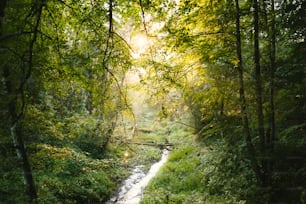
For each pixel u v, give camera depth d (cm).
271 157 1066
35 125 1045
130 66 859
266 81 1182
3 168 1148
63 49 882
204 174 1589
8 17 688
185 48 1109
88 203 1445
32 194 1001
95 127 1911
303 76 1073
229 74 1305
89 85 846
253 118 1277
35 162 1180
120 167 2095
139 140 2797
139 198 1614
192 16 1093
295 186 1026
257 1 1105
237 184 1267
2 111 811
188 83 1272
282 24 972
